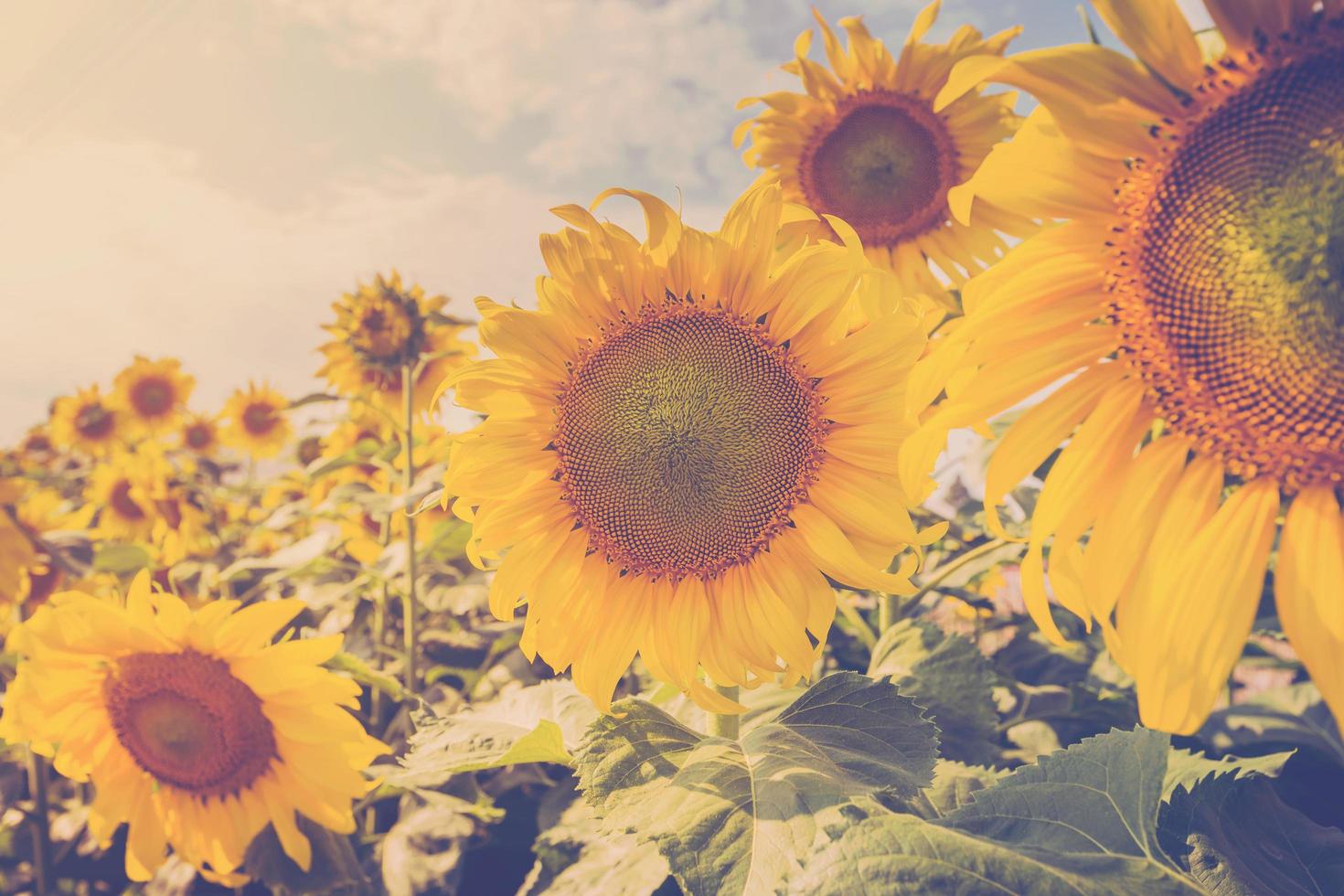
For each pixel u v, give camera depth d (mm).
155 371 1950
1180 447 363
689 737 520
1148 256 362
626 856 619
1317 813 681
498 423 522
